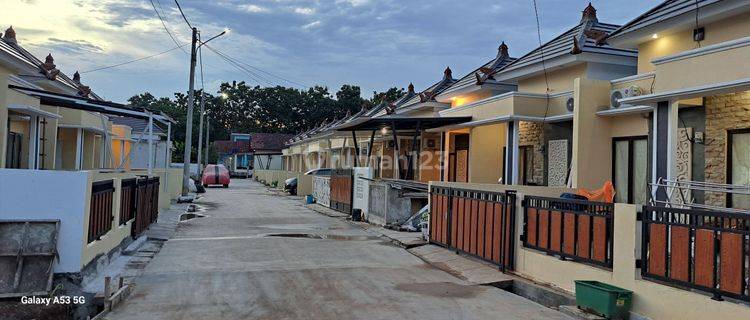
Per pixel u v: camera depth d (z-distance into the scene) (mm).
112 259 9336
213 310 6539
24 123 16922
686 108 10797
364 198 17547
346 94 72375
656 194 9609
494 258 9195
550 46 17469
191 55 25406
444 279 8562
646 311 6086
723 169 10031
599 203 7000
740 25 10453
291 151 54281
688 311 5590
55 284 6836
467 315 6434
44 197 7086
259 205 23344
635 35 12672
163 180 19891
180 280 8195
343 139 34719
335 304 6887
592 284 6578
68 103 14562
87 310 6707
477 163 18078
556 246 7781
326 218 18188
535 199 8320
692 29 11609
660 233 6023
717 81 8484
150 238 12461
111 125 24047
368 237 13539
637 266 6293
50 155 17906
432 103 23594
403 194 15508
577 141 13055
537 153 16250
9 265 6621
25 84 14547
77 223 7164
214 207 22000
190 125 25406
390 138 26625
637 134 12523
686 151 10797
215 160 64625
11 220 6891
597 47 14852
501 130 18359
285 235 13555
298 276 8586
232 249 11211
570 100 14766
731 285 5199
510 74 17938
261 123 79062
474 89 20297
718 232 5371
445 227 11086
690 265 5656
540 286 7816
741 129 9703
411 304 6926
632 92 12227
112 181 9266
